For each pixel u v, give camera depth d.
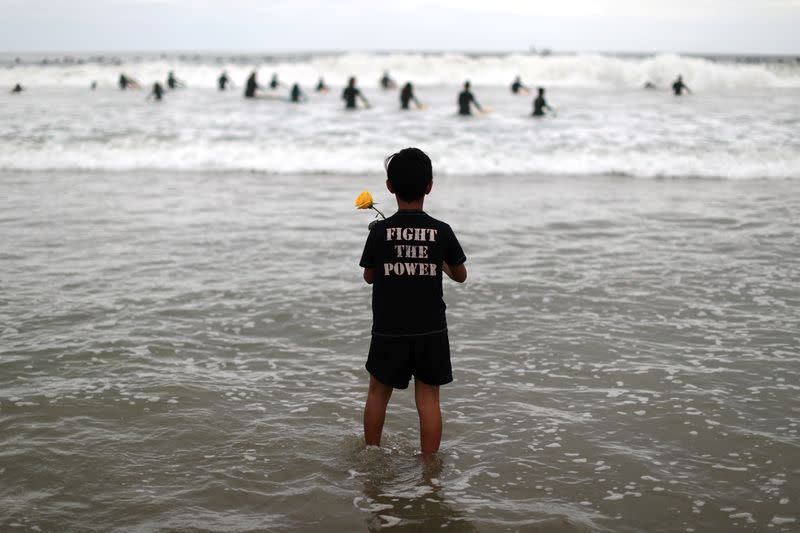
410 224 3.48
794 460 3.58
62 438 3.77
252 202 10.84
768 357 4.94
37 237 8.49
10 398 4.25
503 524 3.06
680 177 13.34
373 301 3.60
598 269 7.21
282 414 4.12
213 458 3.61
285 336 5.39
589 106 23.91
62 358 4.89
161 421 3.99
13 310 5.90
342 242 8.38
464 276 3.62
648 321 5.71
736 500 3.24
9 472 3.42
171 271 7.13
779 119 19.72
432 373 3.55
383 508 3.18
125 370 4.70
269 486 3.36
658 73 36.19
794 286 6.61
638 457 3.63
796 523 3.06
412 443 3.82
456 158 14.42
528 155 14.62
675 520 3.09
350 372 4.74
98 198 11.02
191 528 3.00
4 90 33.28
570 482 3.40
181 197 11.19
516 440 3.82
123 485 3.34
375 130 17.70
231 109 22.91
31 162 14.05
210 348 5.13
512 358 4.96
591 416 4.09
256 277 6.94
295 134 16.97
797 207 10.39
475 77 38.91
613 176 13.45
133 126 18.16
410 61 40.22
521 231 8.92
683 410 4.14
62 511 3.11
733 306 6.06
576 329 5.53
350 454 3.68
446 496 3.29
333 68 40.38
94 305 6.05
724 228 9.09
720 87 34.69
